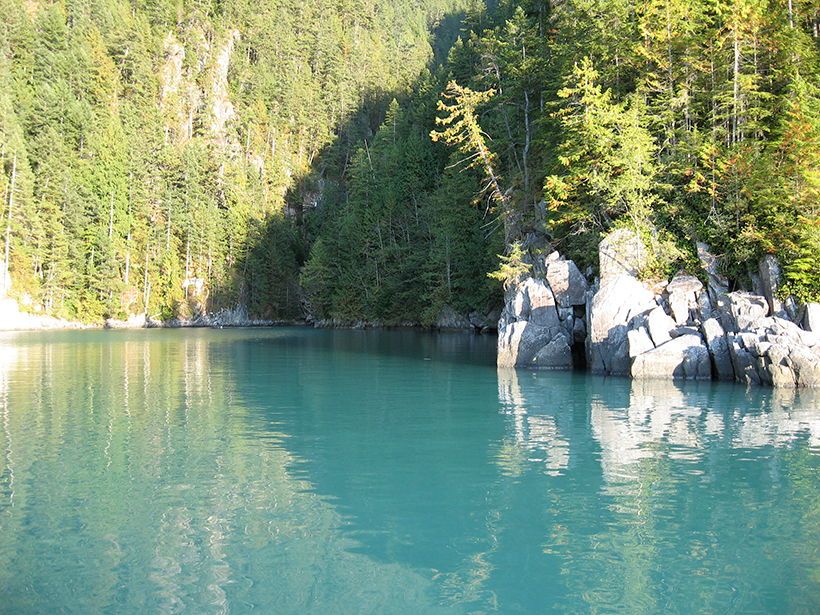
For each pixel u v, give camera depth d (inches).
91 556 265.4
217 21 5059.1
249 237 3796.8
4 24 3641.7
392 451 456.4
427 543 282.2
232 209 3809.1
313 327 3427.7
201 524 304.3
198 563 259.4
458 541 284.7
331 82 5128.0
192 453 448.8
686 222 1058.7
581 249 1238.9
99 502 335.9
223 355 1381.6
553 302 1133.7
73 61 3718.0
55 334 2327.8
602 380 906.1
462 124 1622.8
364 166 3405.5
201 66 4707.2
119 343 1796.3
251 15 5349.4
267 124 4815.5
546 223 1355.8
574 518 312.5
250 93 4857.3
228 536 289.0
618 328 987.3
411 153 3102.9
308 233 4355.3
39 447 463.8
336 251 3417.8
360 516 316.8
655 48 1229.7
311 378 941.8
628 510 324.5
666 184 1083.9
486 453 449.7
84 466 409.4
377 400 714.2
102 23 4392.2
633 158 1069.8
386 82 5315.0
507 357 1119.6
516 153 1707.7
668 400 702.5
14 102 3216.0
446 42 6850.4
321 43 5334.6
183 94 4480.8
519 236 1574.8
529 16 1863.9
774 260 907.4
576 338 1129.4
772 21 1106.7
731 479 378.0
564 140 1315.2
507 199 1656.0
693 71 1220.5
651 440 490.6
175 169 3713.1
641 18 1228.5
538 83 1592.0
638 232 1043.9
